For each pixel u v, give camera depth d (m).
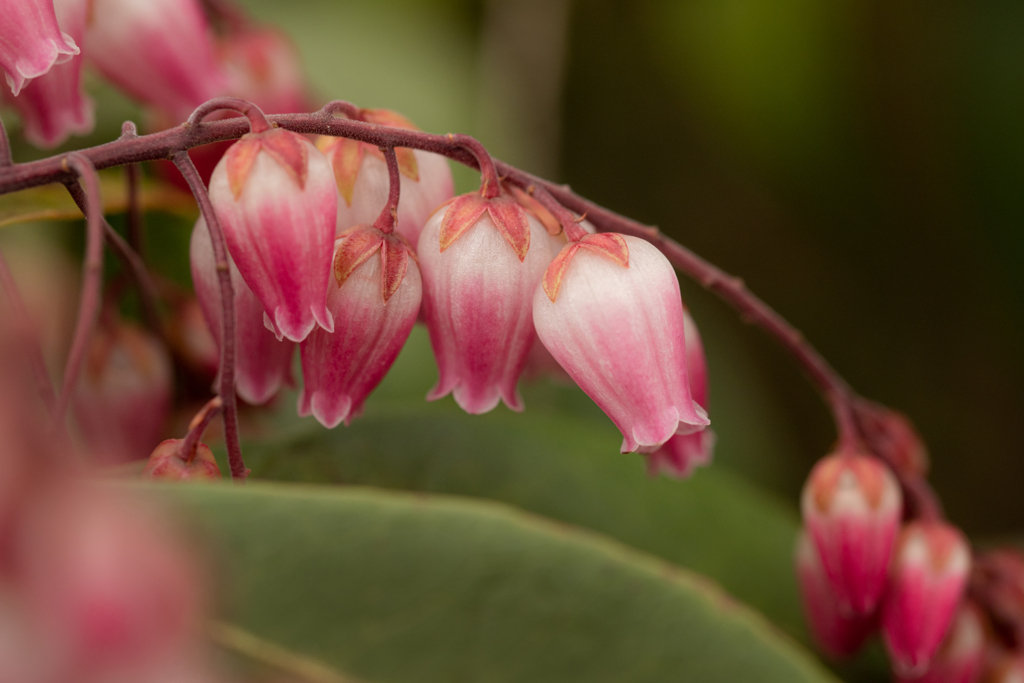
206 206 0.13
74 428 0.16
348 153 0.14
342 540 0.13
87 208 0.14
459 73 0.21
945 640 0.16
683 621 0.13
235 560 0.13
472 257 0.14
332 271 0.14
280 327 0.14
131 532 0.09
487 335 0.14
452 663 0.13
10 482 0.09
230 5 0.17
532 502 0.16
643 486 0.17
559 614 0.13
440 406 0.18
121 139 0.14
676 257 0.15
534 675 0.13
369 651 0.13
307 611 0.13
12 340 0.08
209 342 0.16
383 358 0.14
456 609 0.13
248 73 0.17
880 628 0.16
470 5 0.21
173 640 0.10
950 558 0.16
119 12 0.15
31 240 0.17
